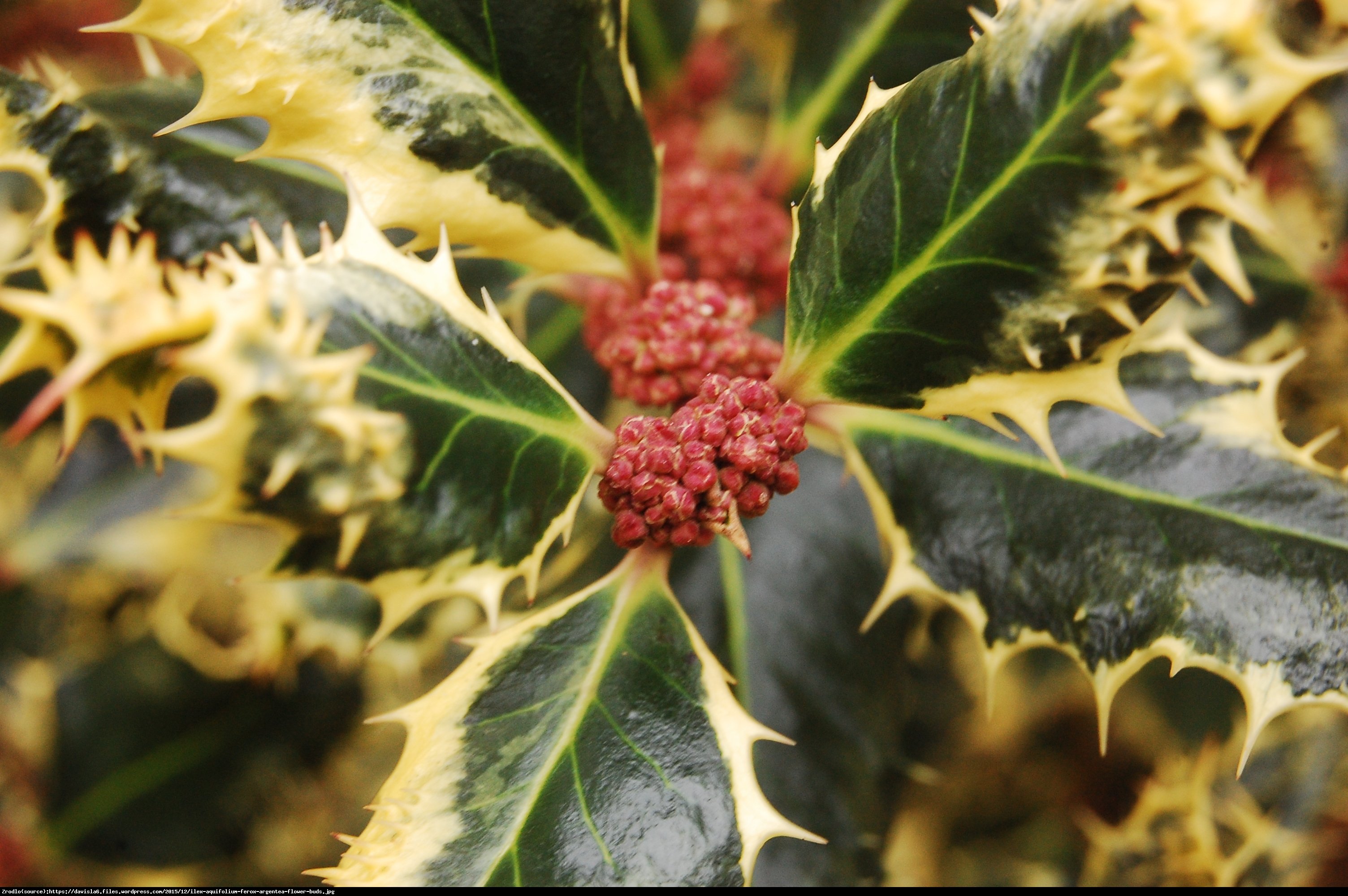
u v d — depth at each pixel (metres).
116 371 0.21
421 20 0.23
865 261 0.22
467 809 0.22
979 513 0.24
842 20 0.26
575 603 0.23
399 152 0.23
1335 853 0.27
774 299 0.27
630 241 0.24
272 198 0.24
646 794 0.22
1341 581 0.23
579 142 0.23
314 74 0.22
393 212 0.23
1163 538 0.23
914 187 0.22
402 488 0.22
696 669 0.23
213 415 0.21
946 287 0.22
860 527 0.27
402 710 0.22
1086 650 0.23
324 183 0.24
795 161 0.27
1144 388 0.24
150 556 0.27
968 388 0.22
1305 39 0.22
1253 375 0.24
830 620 0.26
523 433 0.22
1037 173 0.22
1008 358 0.22
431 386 0.22
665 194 0.27
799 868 0.26
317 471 0.21
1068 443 0.24
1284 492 0.23
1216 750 0.27
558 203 0.24
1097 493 0.24
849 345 0.23
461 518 0.22
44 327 0.21
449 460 0.22
